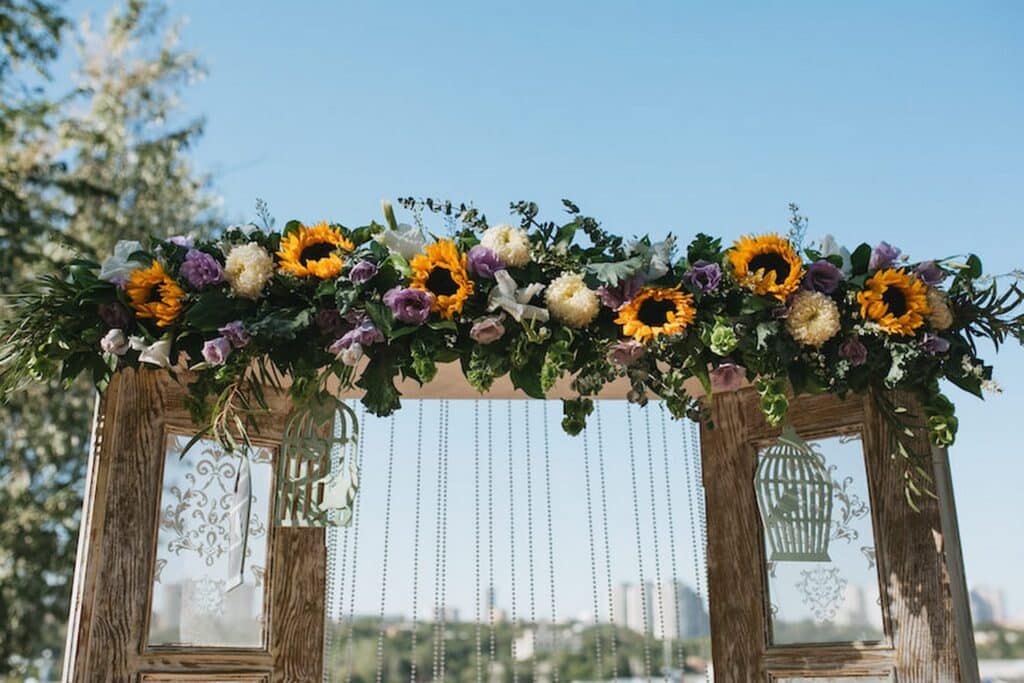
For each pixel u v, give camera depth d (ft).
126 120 27.43
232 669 9.32
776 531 9.86
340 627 11.81
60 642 25.38
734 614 10.27
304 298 8.94
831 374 9.28
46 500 24.73
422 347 8.87
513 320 9.02
